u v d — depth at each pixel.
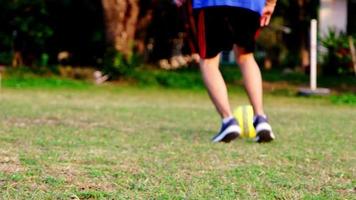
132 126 7.63
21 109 9.92
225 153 5.23
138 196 3.46
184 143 5.90
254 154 5.20
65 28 22.38
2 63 23.28
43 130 6.71
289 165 4.64
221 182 3.91
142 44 21.30
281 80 21.39
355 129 7.64
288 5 24.78
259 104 6.11
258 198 3.47
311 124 8.43
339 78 21.89
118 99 14.53
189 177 4.07
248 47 6.10
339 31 24.58
